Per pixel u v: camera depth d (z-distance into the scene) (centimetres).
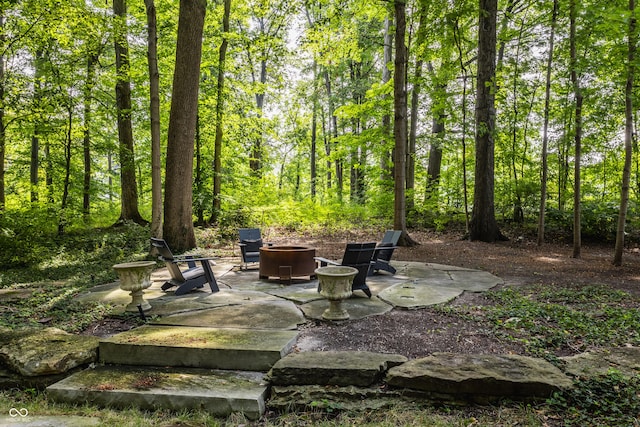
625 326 448
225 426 294
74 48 1178
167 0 1347
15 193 1761
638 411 283
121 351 385
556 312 503
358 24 1848
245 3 1544
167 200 1044
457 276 759
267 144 2694
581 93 864
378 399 319
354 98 2314
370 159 2553
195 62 1020
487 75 1202
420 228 1529
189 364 373
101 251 1049
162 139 1672
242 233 888
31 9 979
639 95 865
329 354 366
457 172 1739
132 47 1427
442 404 313
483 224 1260
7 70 1063
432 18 1109
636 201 1282
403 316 503
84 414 311
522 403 305
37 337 415
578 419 280
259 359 363
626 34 741
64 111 1264
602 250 1137
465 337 428
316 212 1622
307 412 312
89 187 1504
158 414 312
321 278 477
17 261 903
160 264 920
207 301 562
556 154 1428
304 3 1226
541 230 1167
